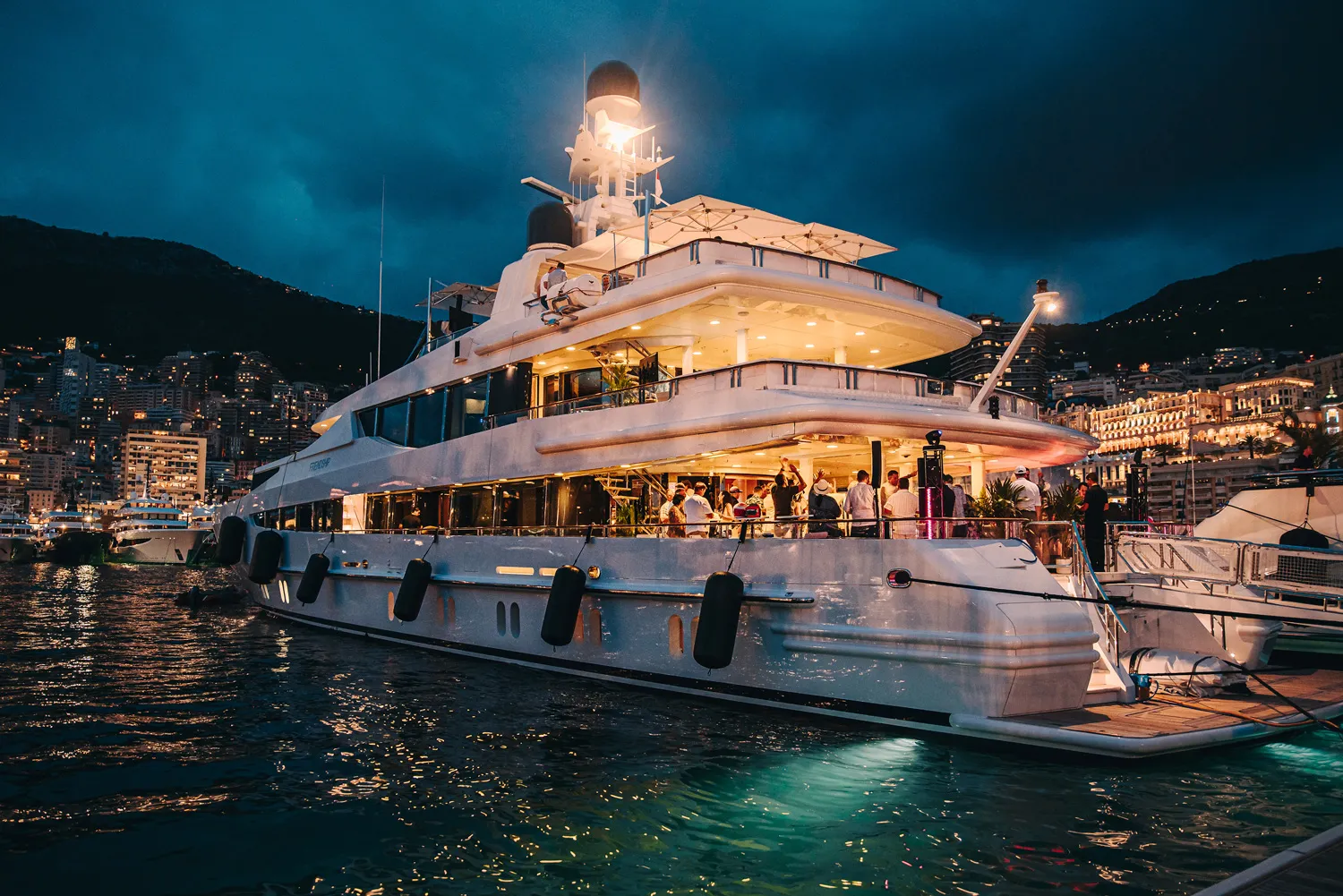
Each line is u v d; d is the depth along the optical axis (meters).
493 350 16.22
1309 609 12.04
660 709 11.34
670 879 6.20
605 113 20.28
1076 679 9.49
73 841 7.16
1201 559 12.97
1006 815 7.25
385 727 10.88
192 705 12.55
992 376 12.19
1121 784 7.95
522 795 8.10
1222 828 6.90
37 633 24.28
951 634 9.30
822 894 5.88
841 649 10.22
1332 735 9.60
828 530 10.60
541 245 18.25
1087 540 12.42
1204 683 10.21
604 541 13.26
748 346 15.45
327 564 19.77
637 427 12.68
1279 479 15.80
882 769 8.55
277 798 8.21
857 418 10.90
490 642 15.32
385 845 6.98
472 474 16.00
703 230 15.92
